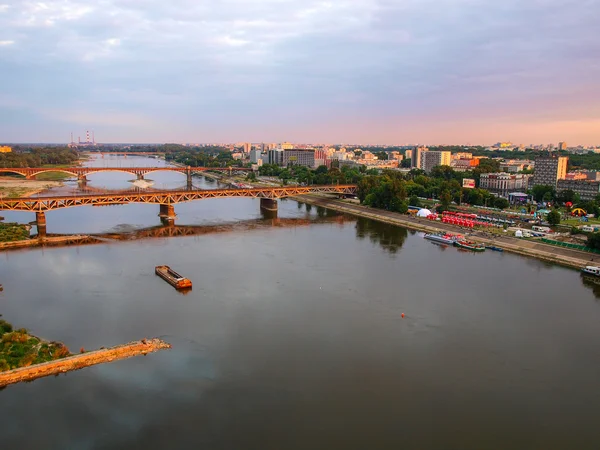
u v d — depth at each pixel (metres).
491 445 121.12
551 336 180.38
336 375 151.50
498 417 132.38
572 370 156.62
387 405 136.75
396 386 146.12
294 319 192.12
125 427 125.94
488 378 151.25
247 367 155.00
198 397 138.88
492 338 178.00
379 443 121.12
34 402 135.12
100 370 151.25
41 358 155.50
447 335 180.25
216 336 175.88
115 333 176.50
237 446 119.38
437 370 155.50
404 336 178.88
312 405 136.00
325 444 120.50
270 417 130.75
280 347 168.62
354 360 160.62
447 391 144.12
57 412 131.38
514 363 160.50
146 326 182.88
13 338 164.00
